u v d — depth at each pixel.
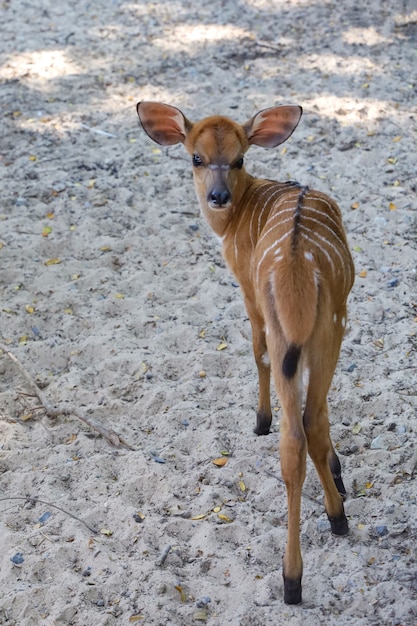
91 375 7.94
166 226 9.77
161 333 8.34
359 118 11.27
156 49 13.36
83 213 9.98
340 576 5.89
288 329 5.43
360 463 6.83
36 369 8.05
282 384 5.38
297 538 5.54
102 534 6.36
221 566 6.04
